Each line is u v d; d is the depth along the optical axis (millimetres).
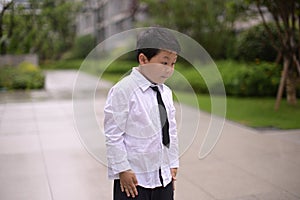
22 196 3744
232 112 8422
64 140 6039
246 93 10727
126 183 1910
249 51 11391
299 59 8633
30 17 16516
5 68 16422
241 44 11703
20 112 9109
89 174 4367
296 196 3660
